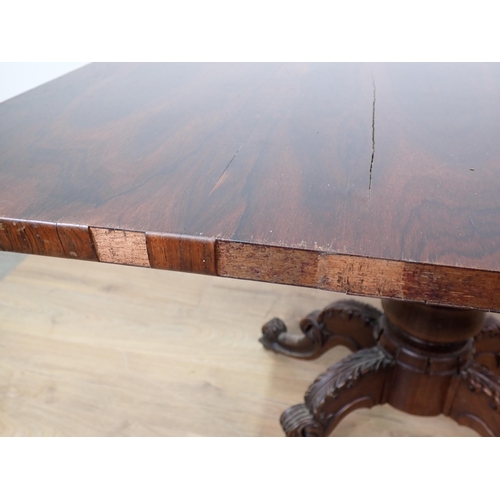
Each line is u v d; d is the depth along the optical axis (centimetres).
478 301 37
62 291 132
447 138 59
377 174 49
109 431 91
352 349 101
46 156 55
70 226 41
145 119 67
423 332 77
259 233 40
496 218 41
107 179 49
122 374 104
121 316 122
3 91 133
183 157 54
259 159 53
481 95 77
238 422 93
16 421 93
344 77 88
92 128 63
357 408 86
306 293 132
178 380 103
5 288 133
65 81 87
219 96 77
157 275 139
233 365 107
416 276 37
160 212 43
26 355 109
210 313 123
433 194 45
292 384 102
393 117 67
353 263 38
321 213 42
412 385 82
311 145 57
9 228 43
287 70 94
